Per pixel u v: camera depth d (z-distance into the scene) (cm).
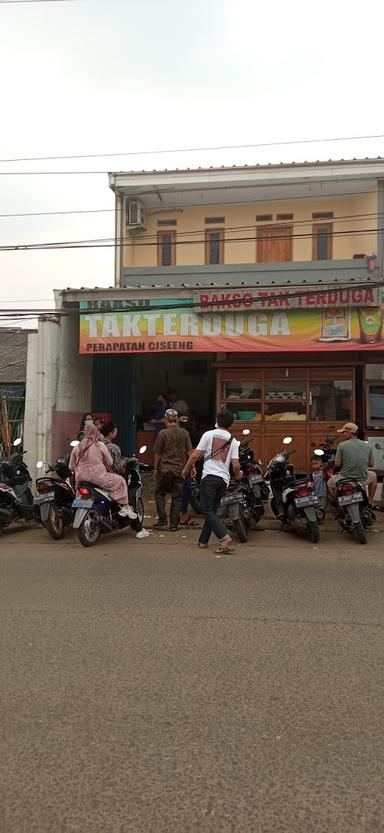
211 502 827
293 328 1248
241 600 602
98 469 880
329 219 1867
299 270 1734
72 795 293
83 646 480
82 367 1501
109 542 914
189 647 477
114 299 1314
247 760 320
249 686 408
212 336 1270
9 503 968
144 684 411
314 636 502
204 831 269
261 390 1437
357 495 893
